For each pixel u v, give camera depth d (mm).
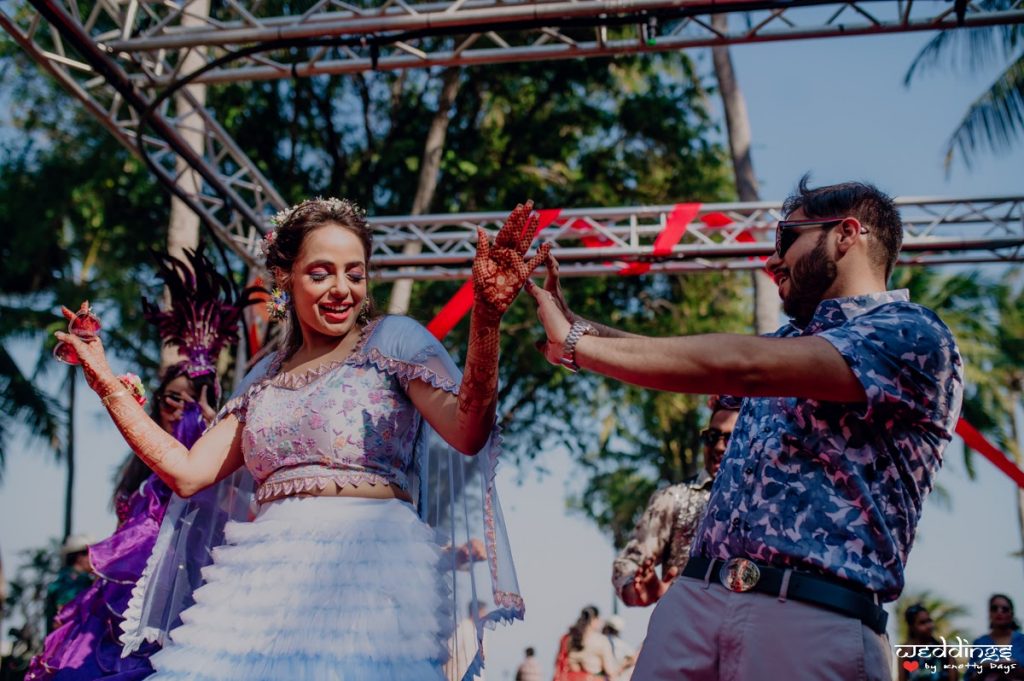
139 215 17875
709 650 2787
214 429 3461
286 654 2895
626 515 23906
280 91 17125
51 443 20750
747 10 6727
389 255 9609
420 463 3432
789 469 2771
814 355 2619
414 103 17375
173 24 10938
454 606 3299
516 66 16828
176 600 3711
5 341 19641
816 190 2992
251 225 9336
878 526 2693
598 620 9703
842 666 2627
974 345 21844
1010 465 8539
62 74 7746
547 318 2809
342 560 3012
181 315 5047
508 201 17219
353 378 3203
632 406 18109
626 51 7246
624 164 17641
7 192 17391
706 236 9414
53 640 4598
